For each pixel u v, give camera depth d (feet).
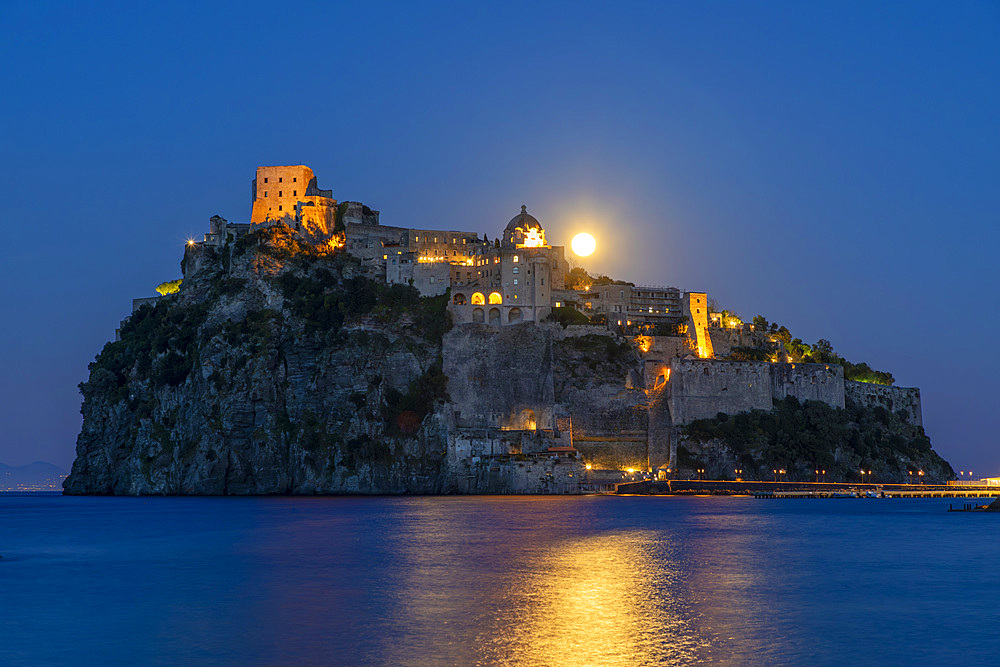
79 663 198.49
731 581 290.97
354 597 264.31
